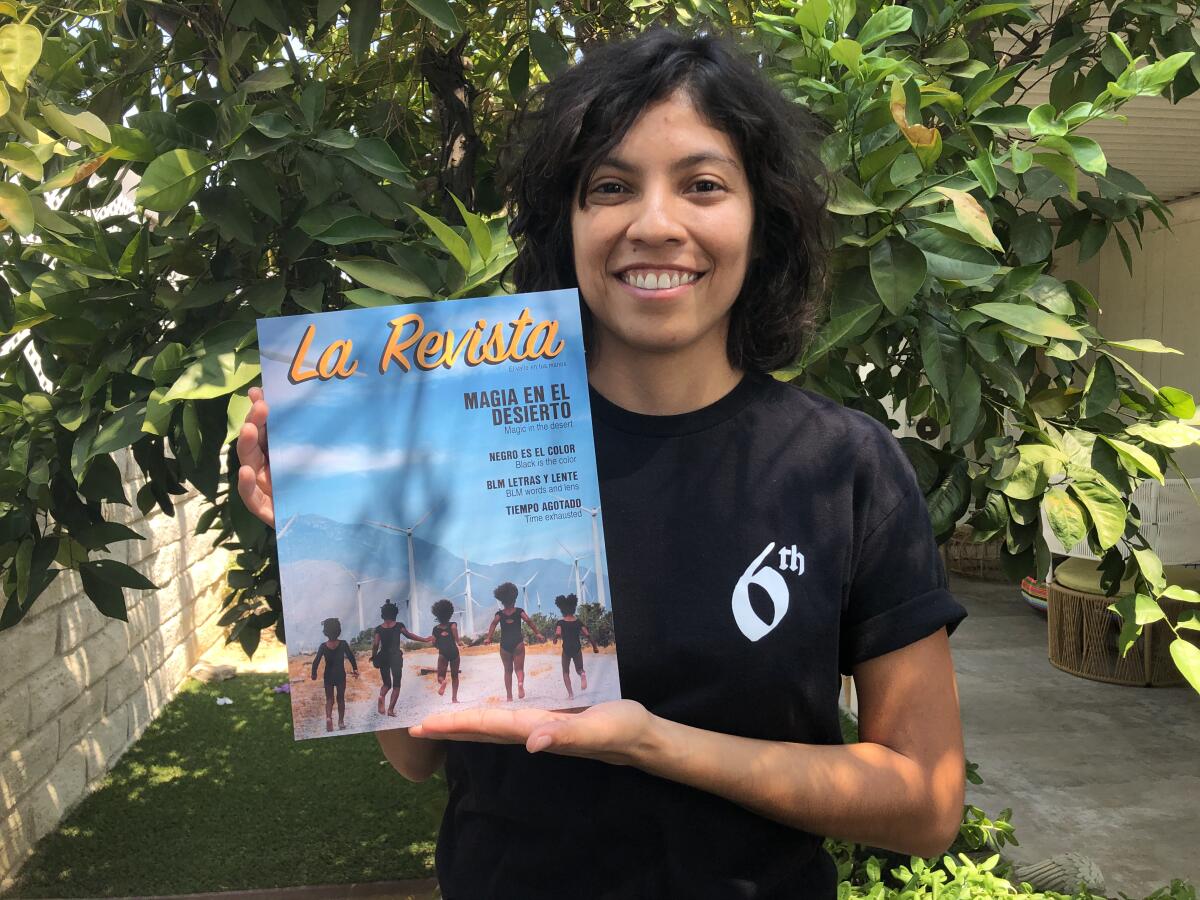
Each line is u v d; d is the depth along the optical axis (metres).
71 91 1.82
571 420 0.98
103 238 1.59
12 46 1.21
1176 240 6.12
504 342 0.97
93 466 1.66
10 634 3.36
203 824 3.60
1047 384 1.93
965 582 7.23
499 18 2.34
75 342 1.57
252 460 1.00
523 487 0.97
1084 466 1.65
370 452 0.95
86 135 1.39
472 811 1.07
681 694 0.99
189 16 1.78
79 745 3.87
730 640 0.98
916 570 1.03
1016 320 1.46
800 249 1.11
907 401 1.97
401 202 1.66
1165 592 1.74
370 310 0.96
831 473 1.03
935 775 1.00
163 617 4.97
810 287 1.17
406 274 1.35
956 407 1.55
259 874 3.23
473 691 0.95
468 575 0.96
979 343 1.56
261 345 0.94
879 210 1.47
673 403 1.06
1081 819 3.54
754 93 1.00
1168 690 4.87
